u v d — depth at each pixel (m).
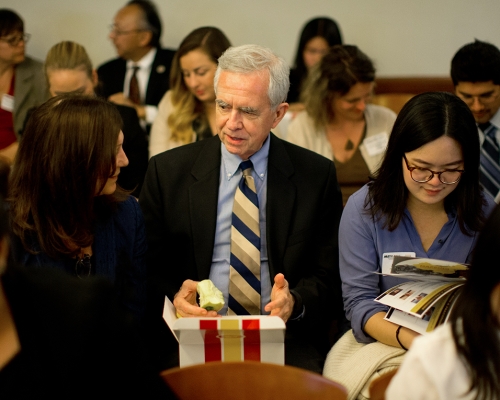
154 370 1.37
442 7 4.54
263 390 1.45
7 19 3.84
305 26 4.25
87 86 3.21
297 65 4.28
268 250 2.12
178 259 2.19
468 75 2.82
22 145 1.82
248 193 2.13
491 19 4.54
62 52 3.17
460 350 1.12
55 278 1.26
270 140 2.21
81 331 1.22
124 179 3.14
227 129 2.03
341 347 2.03
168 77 4.28
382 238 2.00
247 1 4.55
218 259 2.14
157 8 4.36
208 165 2.17
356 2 4.54
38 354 1.20
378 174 1.97
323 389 1.40
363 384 1.81
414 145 1.79
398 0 4.54
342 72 3.17
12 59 3.88
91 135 1.77
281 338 1.71
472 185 1.89
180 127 3.36
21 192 1.80
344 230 2.06
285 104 2.13
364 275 2.02
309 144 3.33
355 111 3.26
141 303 2.06
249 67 2.00
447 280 1.82
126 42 4.26
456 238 1.97
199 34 3.29
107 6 4.55
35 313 1.21
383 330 1.88
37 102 3.95
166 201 2.18
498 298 1.11
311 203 2.17
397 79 4.21
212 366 1.46
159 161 2.22
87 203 1.81
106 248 1.93
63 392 1.21
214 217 2.13
